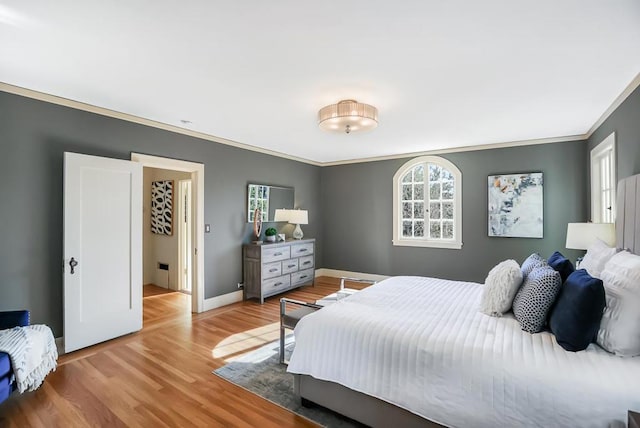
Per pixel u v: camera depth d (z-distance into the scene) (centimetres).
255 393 230
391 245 578
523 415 139
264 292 470
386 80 254
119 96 292
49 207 294
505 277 211
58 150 298
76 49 208
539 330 179
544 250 453
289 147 514
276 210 536
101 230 316
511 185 470
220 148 454
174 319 394
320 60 223
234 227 474
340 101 300
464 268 512
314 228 640
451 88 270
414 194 563
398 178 571
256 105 314
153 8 165
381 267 589
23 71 241
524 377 142
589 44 201
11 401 219
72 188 294
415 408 165
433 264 539
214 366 271
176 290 542
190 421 199
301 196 606
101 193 317
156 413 207
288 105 314
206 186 434
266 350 303
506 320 199
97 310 314
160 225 573
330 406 201
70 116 305
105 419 201
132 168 343
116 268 329
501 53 212
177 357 288
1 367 196
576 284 165
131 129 351
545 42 199
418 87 269
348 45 204
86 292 305
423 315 209
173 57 219
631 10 166
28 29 184
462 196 511
